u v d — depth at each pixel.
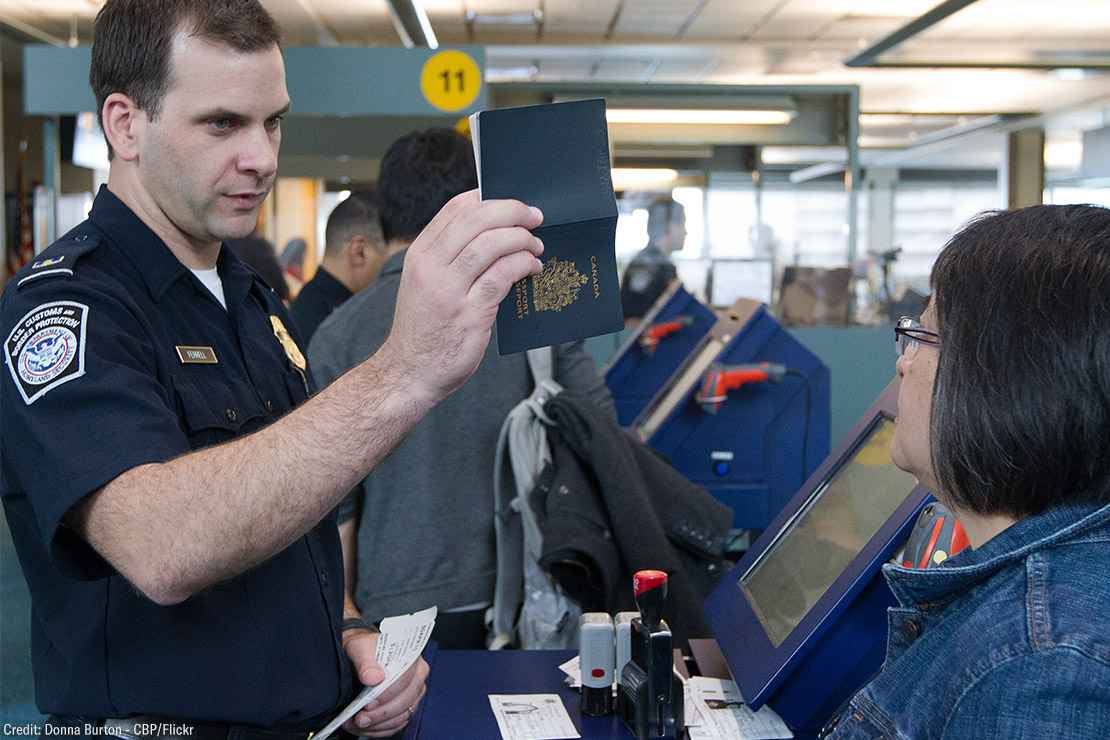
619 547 1.87
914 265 5.55
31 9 8.44
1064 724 0.75
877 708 0.92
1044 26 7.39
